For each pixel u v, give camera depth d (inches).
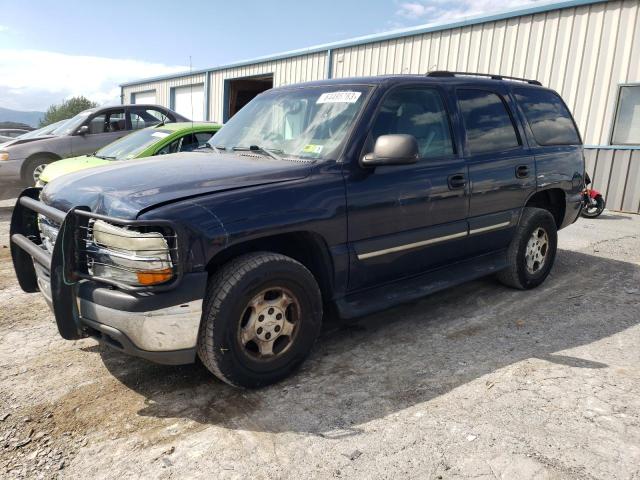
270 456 97.7
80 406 115.2
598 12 402.6
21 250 141.4
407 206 142.4
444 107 159.9
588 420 108.5
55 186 132.8
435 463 95.0
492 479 90.7
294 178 123.1
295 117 151.8
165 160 141.3
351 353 141.9
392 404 115.4
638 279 212.4
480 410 112.5
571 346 146.3
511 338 152.0
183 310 104.6
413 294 148.3
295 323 124.1
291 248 132.5
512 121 182.9
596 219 374.6
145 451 99.4
